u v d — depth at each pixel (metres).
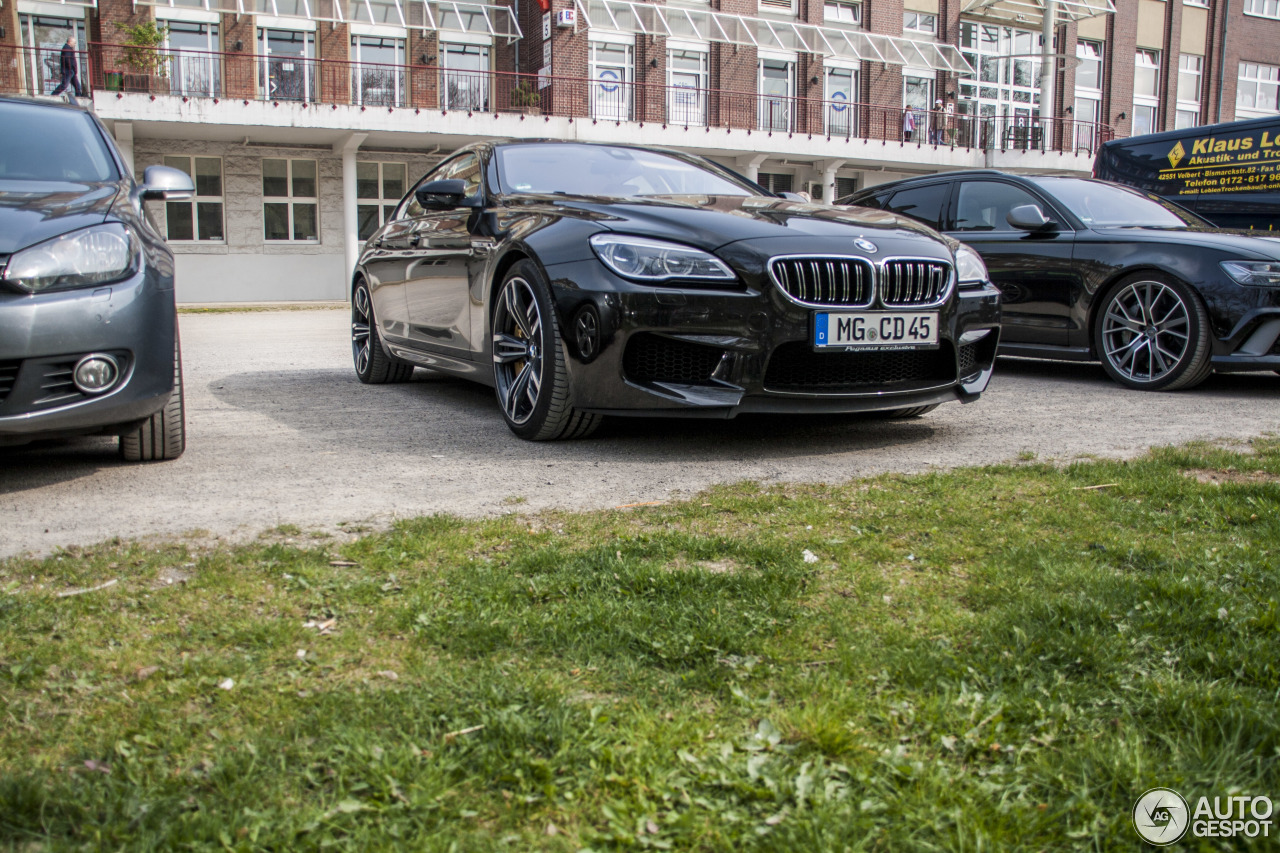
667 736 1.42
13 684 1.59
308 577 2.09
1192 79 30.33
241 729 1.46
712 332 3.30
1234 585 2.02
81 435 2.95
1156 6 29.31
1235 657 1.64
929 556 2.25
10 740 1.43
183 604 1.94
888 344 3.48
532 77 23.33
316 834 1.21
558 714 1.47
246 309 16.84
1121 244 5.54
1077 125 28.27
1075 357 5.79
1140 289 5.44
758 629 1.81
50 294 2.78
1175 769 1.34
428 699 1.54
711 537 2.37
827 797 1.28
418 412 4.51
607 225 3.52
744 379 3.33
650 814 1.25
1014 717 1.48
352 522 2.60
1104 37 28.77
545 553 2.23
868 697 1.56
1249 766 1.35
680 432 3.96
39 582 2.08
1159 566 2.16
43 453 3.53
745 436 3.88
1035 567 2.14
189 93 20.33
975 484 2.95
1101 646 1.70
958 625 1.83
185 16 20.52
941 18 27.16
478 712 1.49
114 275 2.92
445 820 1.25
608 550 2.26
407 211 5.37
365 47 21.97
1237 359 5.04
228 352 7.62
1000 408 4.69
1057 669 1.64
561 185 4.30
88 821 1.23
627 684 1.61
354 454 3.52
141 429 3.27
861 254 3.44
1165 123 29.86
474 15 22.84
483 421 4.25
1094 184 6.39
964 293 3.75
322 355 7.37
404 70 22.23
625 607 1.90
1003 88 28.14
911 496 2.82
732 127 24.41
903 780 1.33
